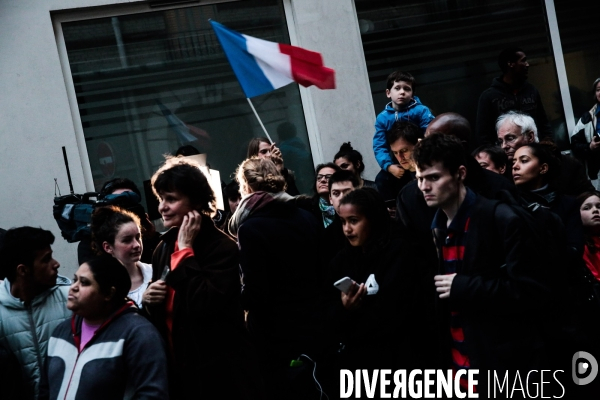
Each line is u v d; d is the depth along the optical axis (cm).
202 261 423
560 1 865
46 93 712
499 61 757
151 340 390
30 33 710
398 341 449
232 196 606
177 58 767
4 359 413
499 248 393
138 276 483
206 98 775
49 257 434
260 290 474
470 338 399
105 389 383
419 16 824
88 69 743
